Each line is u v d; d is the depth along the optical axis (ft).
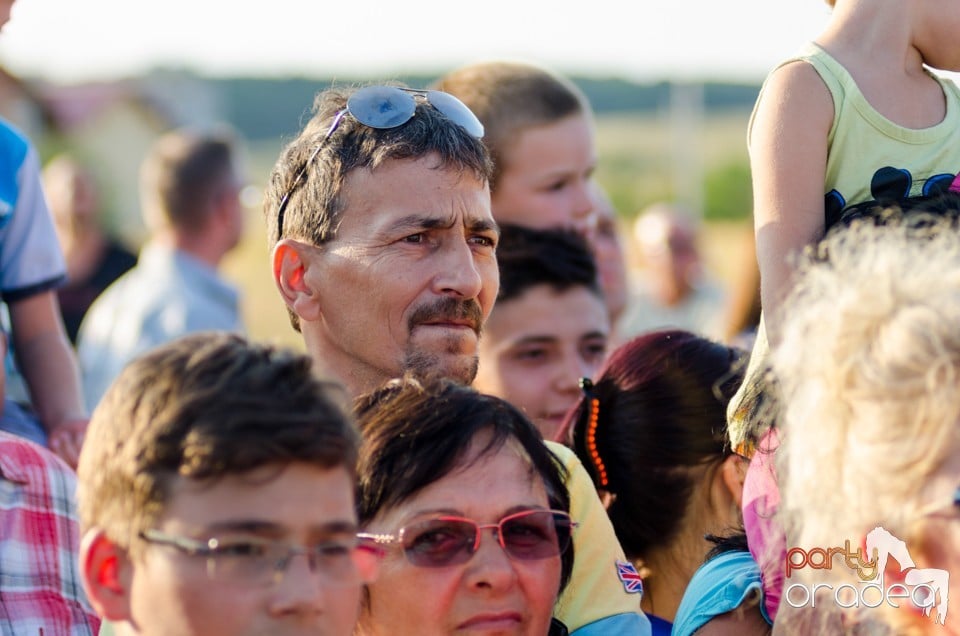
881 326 10.24
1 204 20.95
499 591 12.63
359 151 14.97
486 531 12.74
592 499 14.93
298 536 10.21
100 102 104.99
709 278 54.13
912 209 13.38
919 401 9.86
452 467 12.81
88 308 46.29
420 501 12.74
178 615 10.13
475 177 15.19
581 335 22.04
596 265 22.94
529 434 13.44
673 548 17.06
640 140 129.49
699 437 17.04
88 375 34.47
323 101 16.25
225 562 10.09
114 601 10.68
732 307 32.48
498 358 21.85
